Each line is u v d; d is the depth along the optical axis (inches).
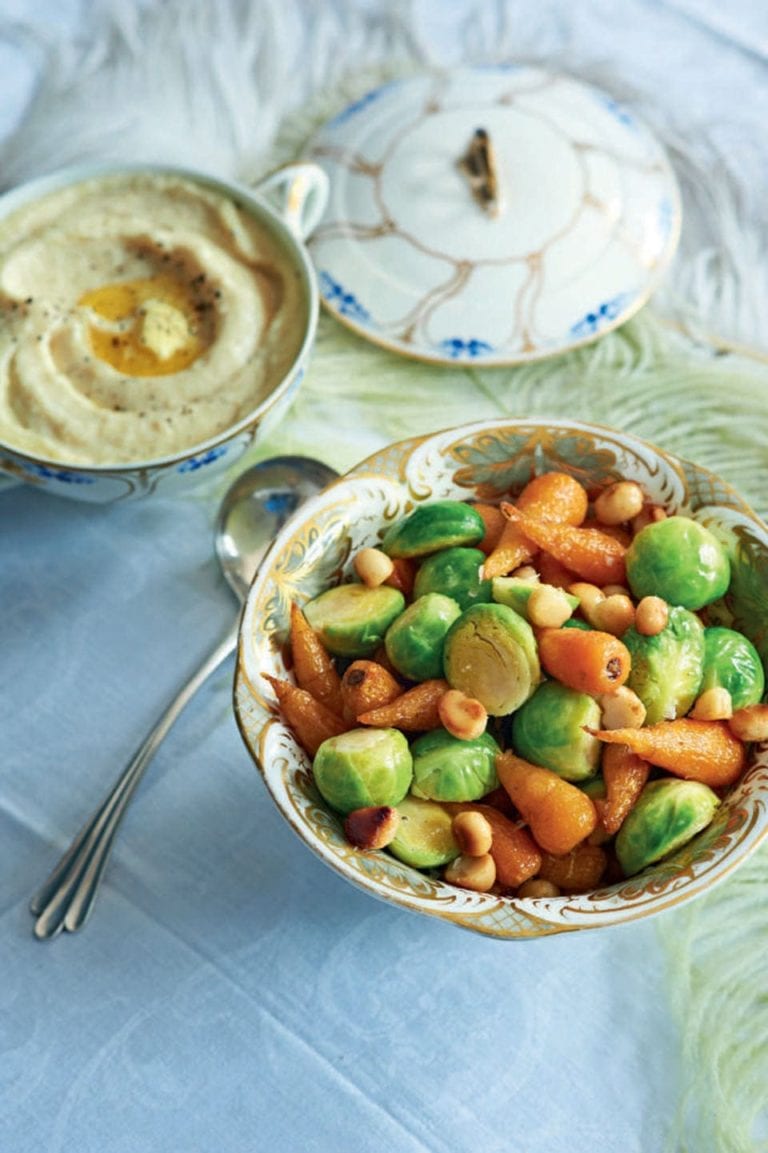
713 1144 27.0
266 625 27.1
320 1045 27.8
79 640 31.3
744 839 25.3
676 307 34.8
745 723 26.1
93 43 37.7
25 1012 28.1
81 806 29.8
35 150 36.4
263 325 32.0
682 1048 27.7
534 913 25.1
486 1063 27.6
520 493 29.0
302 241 34.0
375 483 28.0
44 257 32.3
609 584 27.7
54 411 31.0
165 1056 27.8
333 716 26.8
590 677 25.6
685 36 38.2
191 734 30.3
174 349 31.7
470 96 35.3
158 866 29.2
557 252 33.6
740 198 36.2
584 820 25.8
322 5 38.1
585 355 34.2
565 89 35.6
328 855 25.2
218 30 37.8
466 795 26.1
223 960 28.4
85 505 32.6
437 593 27.5
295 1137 27.2
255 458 33.2
